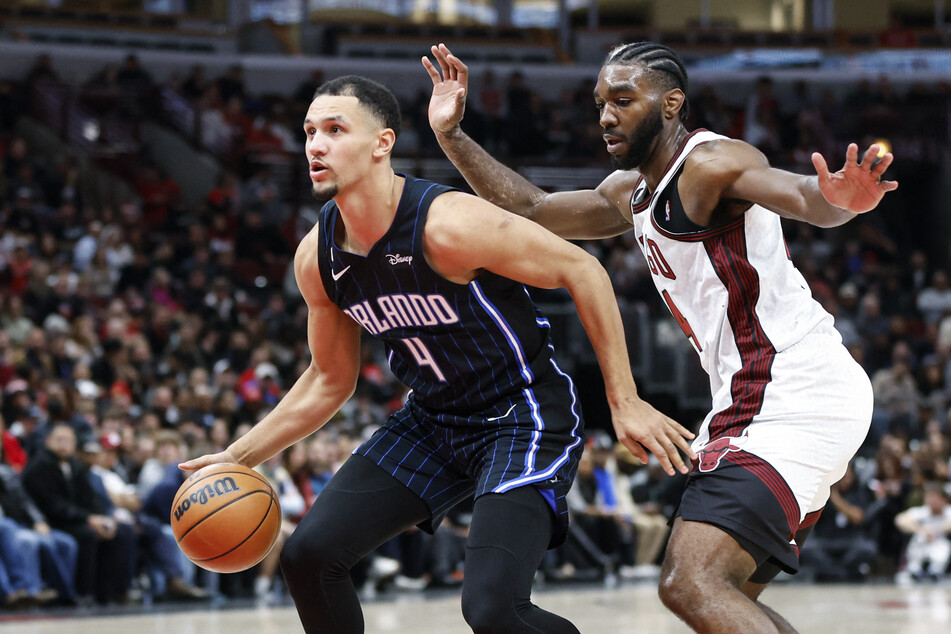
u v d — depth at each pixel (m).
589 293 2.48
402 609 6.68
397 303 2.56
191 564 7.34
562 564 8.80
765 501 2.39
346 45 17.80
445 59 2.89
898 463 9.42
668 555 2.40
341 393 2.85
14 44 15.52
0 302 9.38
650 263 2.66
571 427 2.62
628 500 9.29
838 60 18.83
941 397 11.46
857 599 7.46
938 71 18.56
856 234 16.42
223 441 7.68
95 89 15.15
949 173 16.53
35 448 7.14
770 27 20.11
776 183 2.32
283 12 18.52
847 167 2.05
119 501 7.37
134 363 9.30
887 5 20.28
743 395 2.52
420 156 14.81
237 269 12.80
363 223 2.50
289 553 2.56
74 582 6.88
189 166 14.83
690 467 2.55
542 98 17.52
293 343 10.70
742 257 2.49
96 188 14.05
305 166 15.11
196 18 17.95
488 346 2.56
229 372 9.09
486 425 2.60
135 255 11.62
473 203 2.48
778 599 7.51
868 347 12.56
